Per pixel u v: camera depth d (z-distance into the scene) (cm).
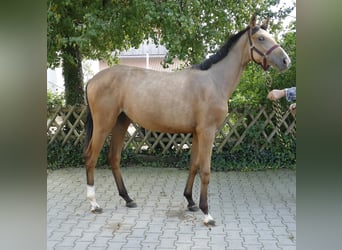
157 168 510
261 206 354
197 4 383
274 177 462
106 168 515
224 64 309
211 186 426
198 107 300
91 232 288
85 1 453
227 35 461
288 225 302
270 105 484
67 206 354
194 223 308
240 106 483
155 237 278
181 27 393
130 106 323
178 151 509
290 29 491
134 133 509
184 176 471
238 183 437
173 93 308
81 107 507
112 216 326
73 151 515
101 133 330
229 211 339
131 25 425
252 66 487
